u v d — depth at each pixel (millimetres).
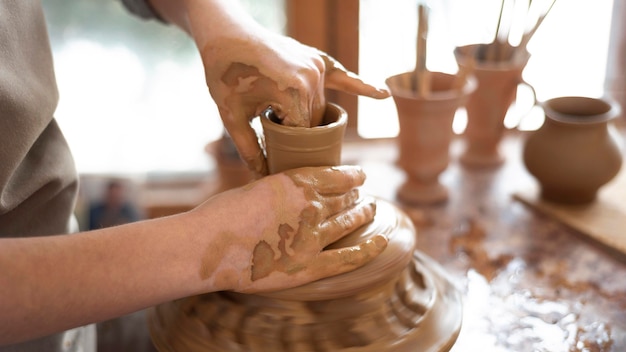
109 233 780
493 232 1342
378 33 2098
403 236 958
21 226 959
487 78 1492
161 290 786
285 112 888
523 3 2072
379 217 974
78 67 2178
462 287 1169
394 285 942
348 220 905
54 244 748
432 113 1366
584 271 1214
